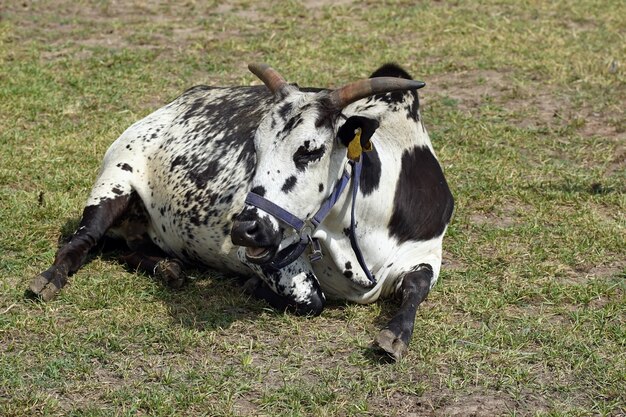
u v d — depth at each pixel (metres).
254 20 20.62
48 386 8.14
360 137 8.39
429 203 9.97
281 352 8.76
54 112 15.05
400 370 8.46
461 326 9.28
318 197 8.54
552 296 9.94
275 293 9.48
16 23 19.92
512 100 16.16
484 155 13.85
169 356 8.66
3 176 12.50
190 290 9.98
